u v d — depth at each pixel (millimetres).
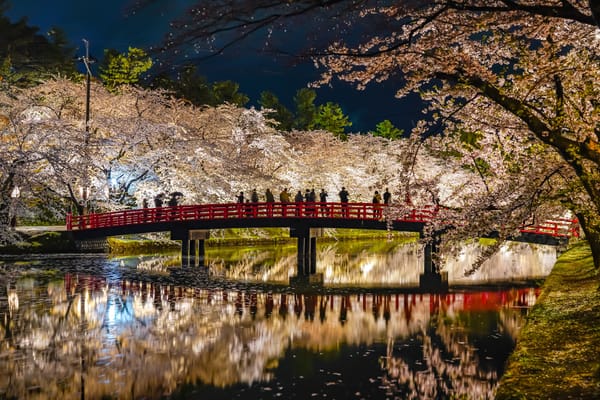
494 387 12875
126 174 44219
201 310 21891
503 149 18812
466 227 15883
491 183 20062
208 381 13258
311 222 35250
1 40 45062
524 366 10750
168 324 19266
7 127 36906
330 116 81125
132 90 51000
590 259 25000
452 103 15773
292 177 54031
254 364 14672
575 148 11352
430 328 18969
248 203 36656
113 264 34844
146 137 44906
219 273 32625
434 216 21391
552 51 13062
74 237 38000
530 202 14992
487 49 14766
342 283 29609
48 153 34344
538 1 11477
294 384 13086
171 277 30484
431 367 14445
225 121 55094
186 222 37000
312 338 17531
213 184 45844
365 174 59906
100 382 13156
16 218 38000
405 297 25391
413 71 12977
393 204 21141
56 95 46656
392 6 9562
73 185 39688
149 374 13781
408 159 16750
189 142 46656
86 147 38781
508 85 14898
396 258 42812
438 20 11406
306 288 27906
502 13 11000
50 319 19672
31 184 34688
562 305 15758
